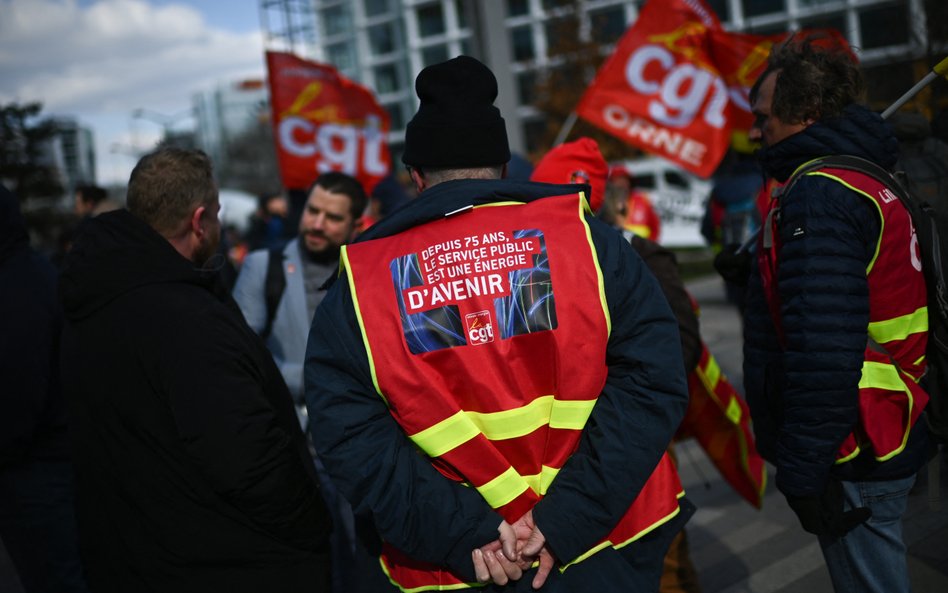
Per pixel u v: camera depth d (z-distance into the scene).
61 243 7.17
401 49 63.16
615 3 35.72
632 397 1.59
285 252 3.33
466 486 1.61
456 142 1.71
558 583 1.60
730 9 28.84
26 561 2.91
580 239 1.62
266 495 1.88
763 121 2.22
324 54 68.25
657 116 4.86
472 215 1.65
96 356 1.94
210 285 2.06
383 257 1.64
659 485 1.74
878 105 4.25
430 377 1.57
